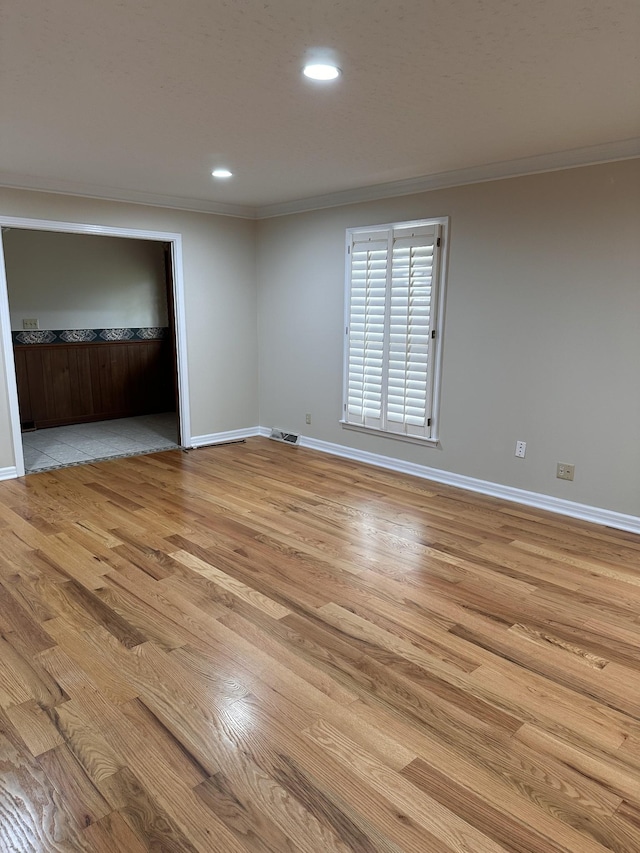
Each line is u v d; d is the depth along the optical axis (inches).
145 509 159.2
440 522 151.0
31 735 76.2
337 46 83.3
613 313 141.3
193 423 228.5
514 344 160.9
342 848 60.7
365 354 199.8
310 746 74.7
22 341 255.1
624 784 69.4
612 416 145.0
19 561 126.6
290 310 226.1
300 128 122.9
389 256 186.2
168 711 80.8
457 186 166.2
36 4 70.9
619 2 69.9
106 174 168.4
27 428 257.6
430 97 103.7
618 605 110.4
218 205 218.1
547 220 149.2
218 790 67.8
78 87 99.3
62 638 98.0
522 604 110.3
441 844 61.3
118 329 285.6
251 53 85.7
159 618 104.2
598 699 84.5
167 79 95.7
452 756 73.4
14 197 173.8
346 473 194.7
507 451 167.0
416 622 103.7
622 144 132.3
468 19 74.7
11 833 62.2
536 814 65.2
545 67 90.3
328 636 99.0
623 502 146.2
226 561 127.1
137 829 62.7
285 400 236.2
